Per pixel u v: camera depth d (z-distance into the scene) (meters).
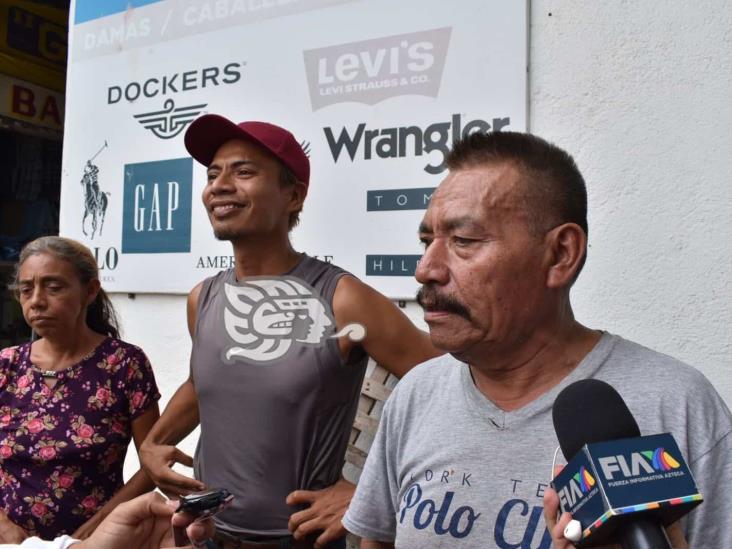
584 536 0.68
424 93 2.02
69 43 2.85
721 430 0.86
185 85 2.51
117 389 1.85
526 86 1.88
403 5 2.05
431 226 0.96
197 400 1.77
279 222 1.61
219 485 1.55
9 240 3.86
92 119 2.76
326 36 2.20
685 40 1.71
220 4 2.44
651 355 0.93
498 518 0.88
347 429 1.57
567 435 0.78
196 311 1.73
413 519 0.95
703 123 1.69
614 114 1.79
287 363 1.50
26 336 3.93
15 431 1.79
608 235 1.80
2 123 3.48
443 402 1.02
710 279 1.67
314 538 1.47
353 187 2.13
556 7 1.86
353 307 1.51
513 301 0.90
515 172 0.90
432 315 0.94
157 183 2.57
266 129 1.59
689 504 0.67
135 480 1.81
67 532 1.75
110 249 2.68
